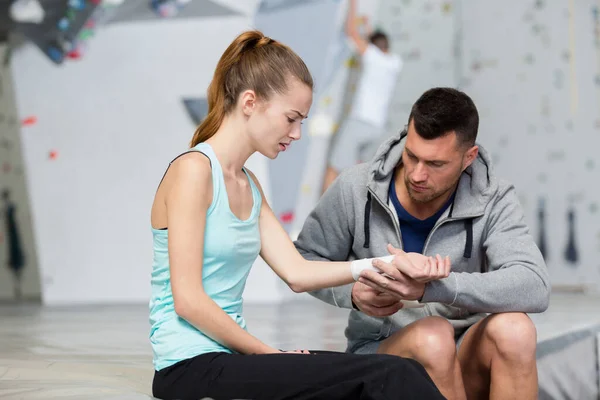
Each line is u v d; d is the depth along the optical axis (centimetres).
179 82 663
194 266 210
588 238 800
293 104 219
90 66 671
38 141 680
